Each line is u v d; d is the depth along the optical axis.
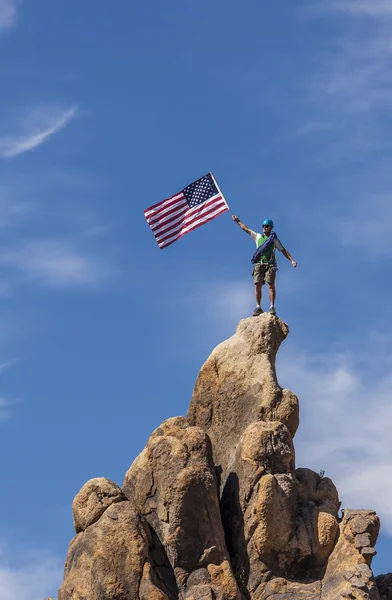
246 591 47.91
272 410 51.84
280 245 55.44
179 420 51.38
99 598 46.62
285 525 48.47
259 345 53.50
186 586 47.12
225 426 52.66
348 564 47.84
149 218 58.50
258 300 55.34
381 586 49.81
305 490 50.12
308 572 48.25
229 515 49.31
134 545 47.03
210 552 47.44
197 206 58.34
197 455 49.09
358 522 48.78
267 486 48.47
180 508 47.84
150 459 49.44
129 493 50.41
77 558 47.62
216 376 53.88
